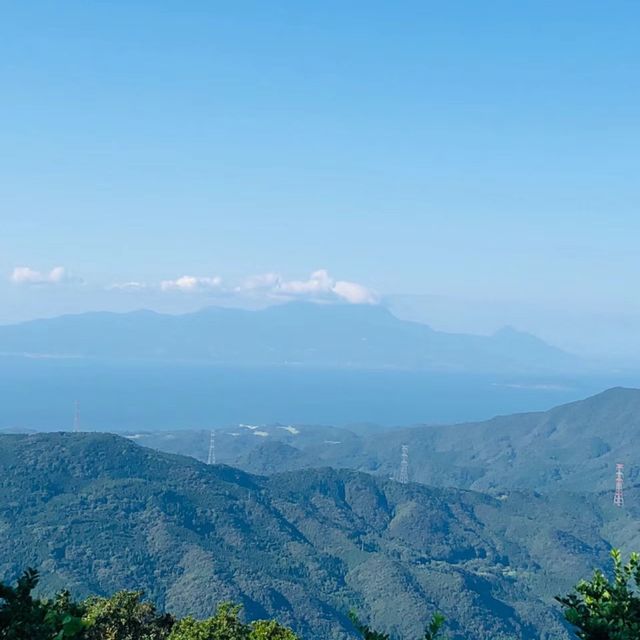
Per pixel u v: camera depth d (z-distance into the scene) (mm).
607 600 17188
